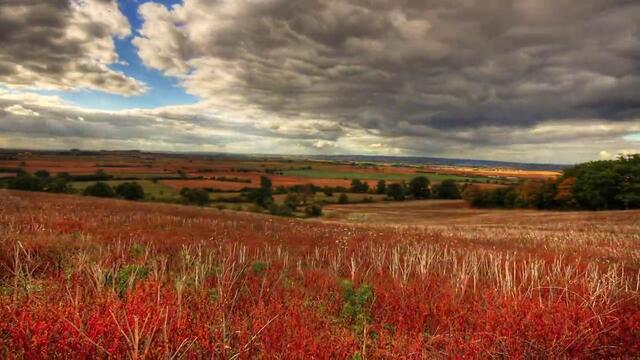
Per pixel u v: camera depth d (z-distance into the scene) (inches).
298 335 181.9
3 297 207.8
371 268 401.4
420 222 2306.8
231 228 800.3
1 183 3095.5
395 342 196.1
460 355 179.0
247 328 193.3
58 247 382.0
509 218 2167.8
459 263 443.8
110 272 260.7
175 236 567.8
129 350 151.1
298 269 360.5
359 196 4111.7
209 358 161.2
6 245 361.4
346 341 185.5
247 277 300.8
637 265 483.2
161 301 207.2
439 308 247.0
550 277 347.9
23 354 141.4
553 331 199.0
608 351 190.4
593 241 868.0
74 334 155.1
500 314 225.6
